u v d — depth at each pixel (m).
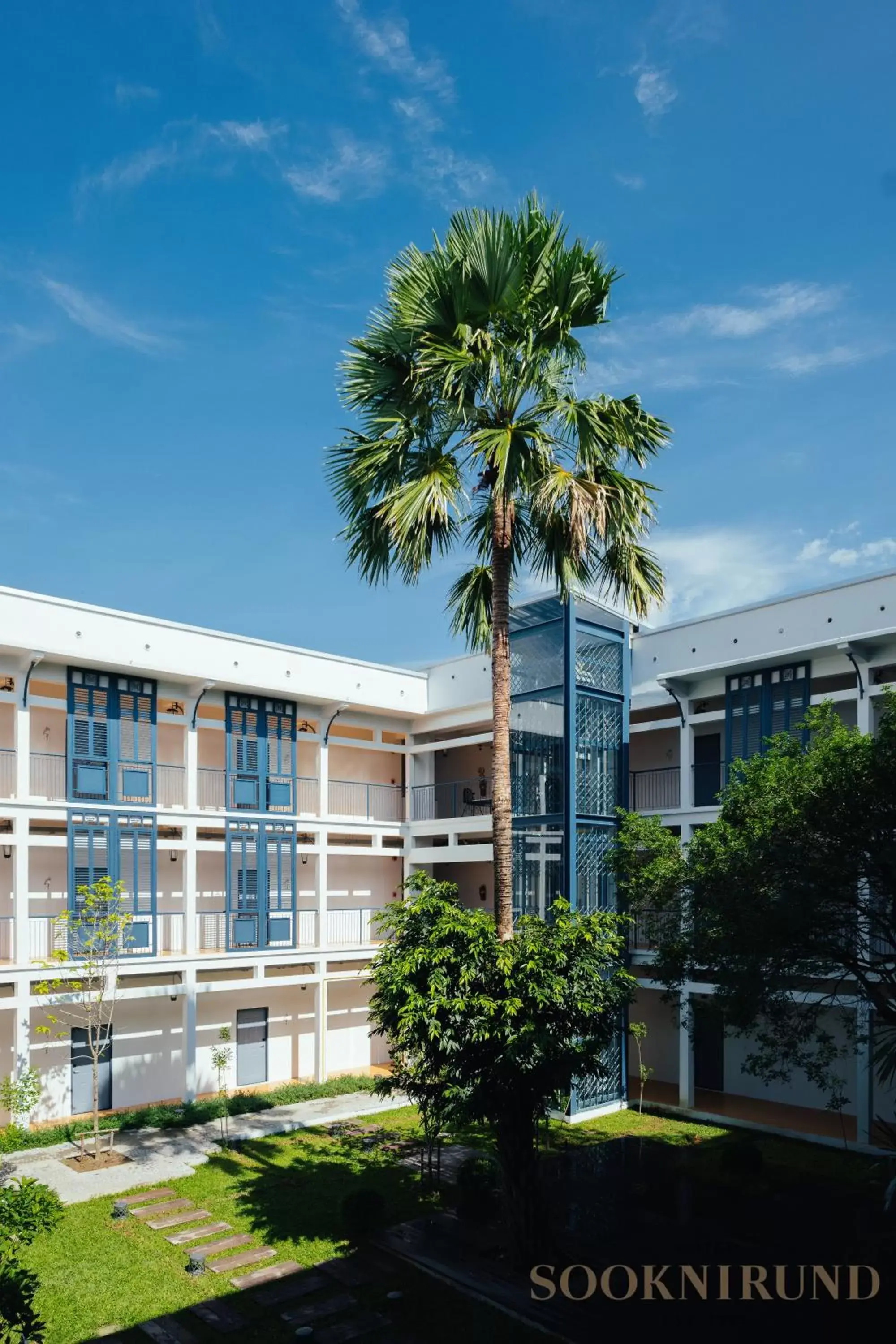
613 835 20.25
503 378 13.03
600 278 13.21
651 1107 19.92
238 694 22.50
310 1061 24.39
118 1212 13.80
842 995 17.72
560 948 11.84
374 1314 10.84
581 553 12.89
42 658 19.02
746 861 12.70
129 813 20.22
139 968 19.75
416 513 12.73
